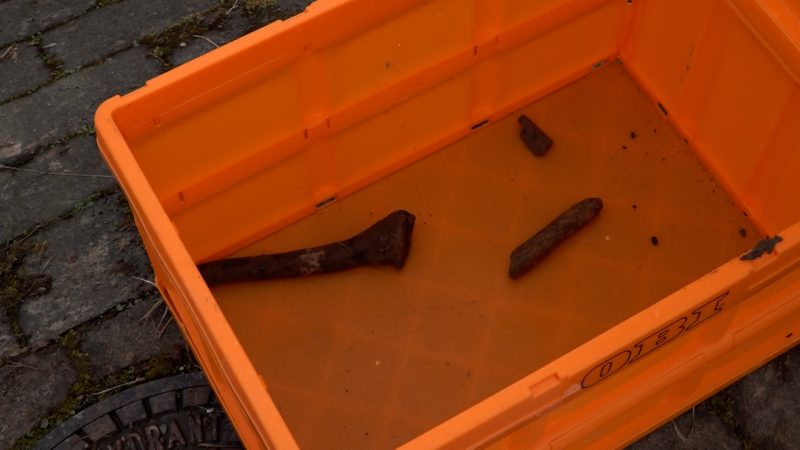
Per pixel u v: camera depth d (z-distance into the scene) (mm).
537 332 2930
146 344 3139
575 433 2525
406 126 3098
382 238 2947
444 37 2904
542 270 3029
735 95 2955
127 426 2979
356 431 2773
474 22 2926
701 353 2598
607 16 3238
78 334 3156
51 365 3102
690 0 2977
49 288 3232
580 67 3373
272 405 1992
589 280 3012
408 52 2871
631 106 3359
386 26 2734
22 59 3686
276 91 2680
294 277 3000
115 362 3107
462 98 3148
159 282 2822
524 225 3121
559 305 2973
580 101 3367
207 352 2475
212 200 2850
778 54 2674
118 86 3625
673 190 3182
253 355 2893
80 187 3424
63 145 3508
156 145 2559
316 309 2969
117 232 3336
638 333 2082
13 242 3314
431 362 2883
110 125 2348
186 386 3041
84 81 3635
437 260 3053
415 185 3195
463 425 1946
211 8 3781
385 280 3018
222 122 2641
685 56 3107
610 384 2389
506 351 2900
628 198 3162
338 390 2840
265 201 2986
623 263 3041
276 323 2943
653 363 2482
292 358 2891
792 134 2787
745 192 3094
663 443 2965
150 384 3041
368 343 2916
